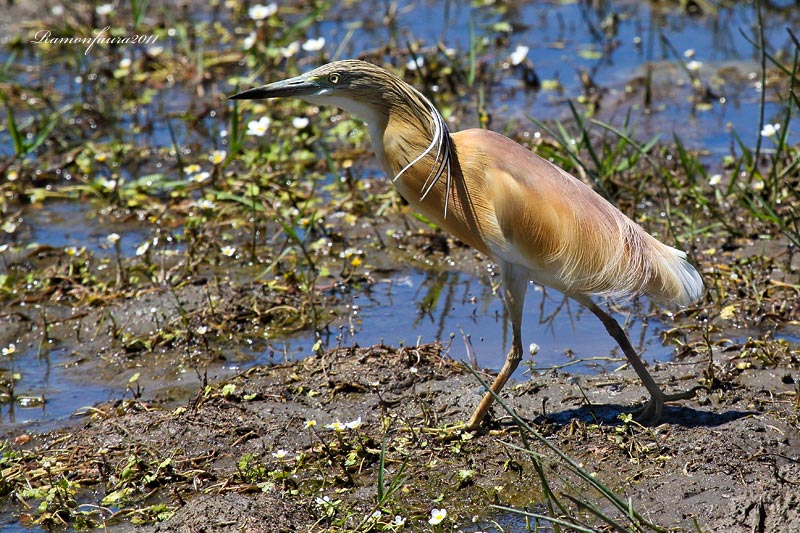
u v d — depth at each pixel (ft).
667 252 30.60
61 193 49.57
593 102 55.52
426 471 29.22
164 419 31.99
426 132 30.89
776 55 60.03
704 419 30.37
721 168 48.39
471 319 38.60
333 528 26.61
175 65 62.44
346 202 46.80
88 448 31.14
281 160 51.19
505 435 30.40
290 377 33.91
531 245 29.91
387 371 33.78
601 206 30.27
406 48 61.72
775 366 33.30
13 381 35.50
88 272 41.93
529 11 70.13
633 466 28.58
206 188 48.39
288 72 59.93
